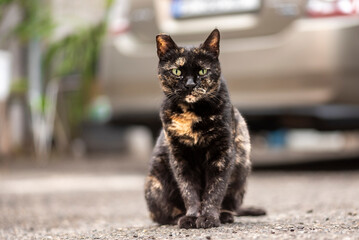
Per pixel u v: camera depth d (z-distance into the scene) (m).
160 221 4.07
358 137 15.12
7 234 3.66
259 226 3.40
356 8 6.45
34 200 5.70
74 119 11.43
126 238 3.18
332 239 2.76
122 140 12.54
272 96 6.62
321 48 6.39
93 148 12.30
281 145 14.70
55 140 11.56
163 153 4.03
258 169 8.30
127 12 7.45
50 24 10.43
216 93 3.86
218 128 3.79
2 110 10.53
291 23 6.54
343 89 6.40
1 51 9.32
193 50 3.96
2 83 9.22
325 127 6.57
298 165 8.73
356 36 6.41
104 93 7.64
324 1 6.44
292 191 5.77
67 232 3.66
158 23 7.18
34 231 3.85
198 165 3.91
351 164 8.49
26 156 10.82
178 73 3.90
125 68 7.39
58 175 8.09
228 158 3.81
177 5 7.11
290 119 6.70
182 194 3.87
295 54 6.47
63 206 5.27
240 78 6.72
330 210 4.18
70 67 10.33
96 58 10.11
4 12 10.59
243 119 4.19
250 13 6.74
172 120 3.85
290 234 2.96
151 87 7.24
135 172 8.34
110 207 5.18
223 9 6.87
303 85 6.46
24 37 10.57
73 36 10.12
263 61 6.60
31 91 10.90
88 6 11.35
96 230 3.68
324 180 6.62
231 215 3.81
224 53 6.78
